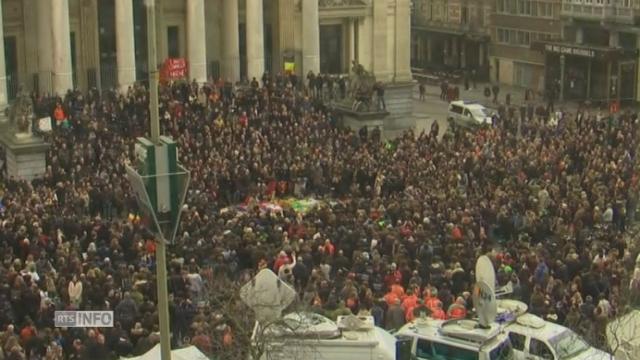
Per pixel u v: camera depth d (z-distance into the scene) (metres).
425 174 120.06
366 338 68.44
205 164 122.62
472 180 119.50
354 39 192.50
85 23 174.50
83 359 69.31
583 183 114.50
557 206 104.94
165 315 47.44
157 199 46.81
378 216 101.19
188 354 62.41
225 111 147.62
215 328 67.69
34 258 86.06
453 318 75.69
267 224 98.00
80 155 124.94
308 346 66.00
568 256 86.44
